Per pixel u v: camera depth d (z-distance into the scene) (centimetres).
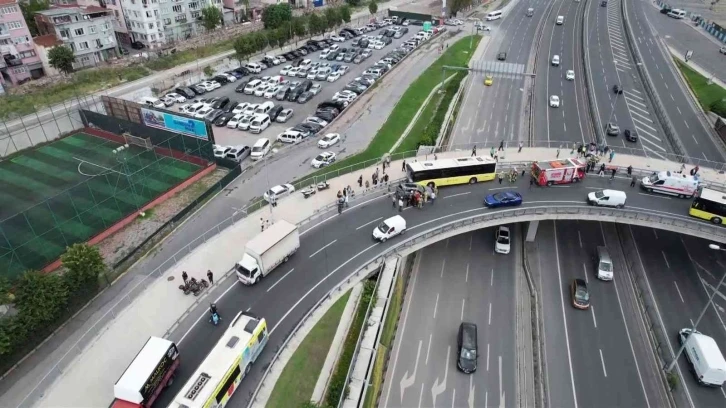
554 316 4822
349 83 10512
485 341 4550
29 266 4922
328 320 4119
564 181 5794
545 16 15925
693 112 8925
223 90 10175
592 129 8469
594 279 5312
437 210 5400
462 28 14575
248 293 4378
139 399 3162
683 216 5097
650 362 4359
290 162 7325
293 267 4675
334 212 5481
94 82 9706
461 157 6075
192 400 3039
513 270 5459
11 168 6988
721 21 14850
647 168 6197
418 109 9212
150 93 9650
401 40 13938
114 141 7888
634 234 6012
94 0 12788
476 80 10819
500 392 4075
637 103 9444
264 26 13550
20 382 3853
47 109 8344
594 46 12850
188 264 4788
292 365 3716
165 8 12419
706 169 6219
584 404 3969
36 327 4078
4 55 9775
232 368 3316
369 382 3775
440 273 5394
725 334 4603
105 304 4575
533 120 8781
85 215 5866
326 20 13200
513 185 5853
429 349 4472
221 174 7025
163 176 6838
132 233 5666
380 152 7562
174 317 4166
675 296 5069
